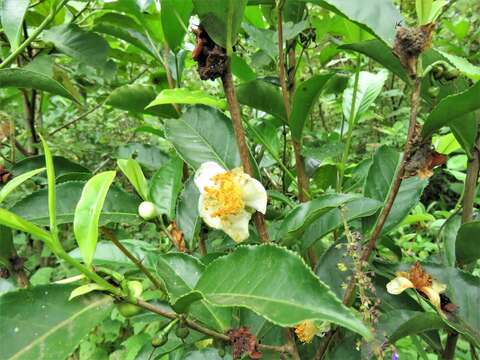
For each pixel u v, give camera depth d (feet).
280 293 0.40
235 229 0.54
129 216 0.63
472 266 0.73
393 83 2.03
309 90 0.67
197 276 0.55
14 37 0.83
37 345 0.42
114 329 1.48
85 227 0.44
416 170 0.48
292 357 0.53
